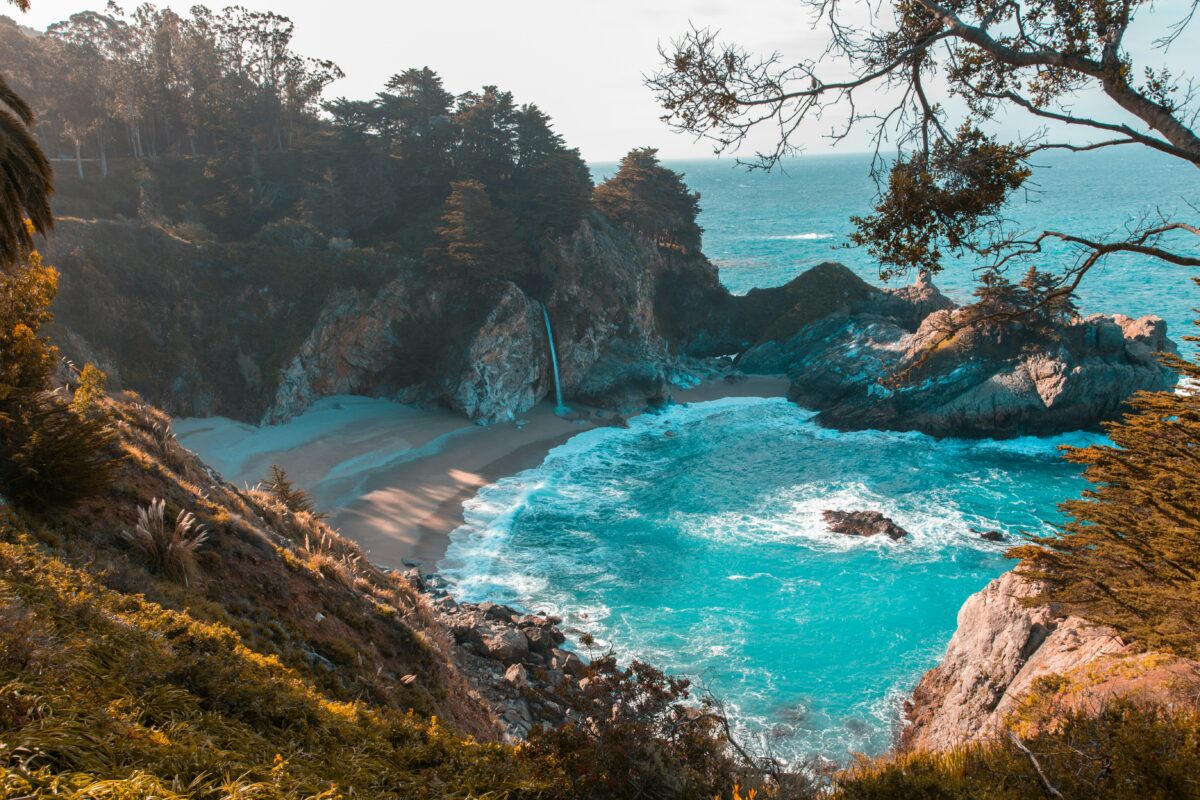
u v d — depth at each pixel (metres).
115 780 4.65
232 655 10.79
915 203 8.84
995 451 65.75
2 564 10.21
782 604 40.47
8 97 15.87
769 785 8.88
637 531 50.38
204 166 94.75
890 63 9.12
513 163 95.88
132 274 71.38
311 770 7.08
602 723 8.59
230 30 102.94
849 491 57.16
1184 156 7.78
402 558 45.59
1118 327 67.25
